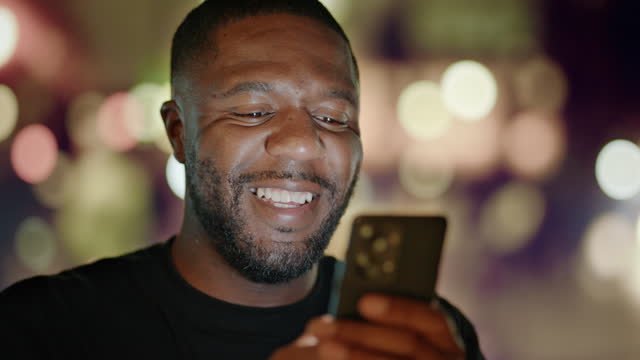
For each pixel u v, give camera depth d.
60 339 1.94
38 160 17.00
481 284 9.97
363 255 1.53
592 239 12.92
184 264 2.08
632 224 14.26
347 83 2.04
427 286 1.48
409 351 1.32
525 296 9.48
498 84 23.64
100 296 2.01
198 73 2.04
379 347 1.32
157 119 19.22
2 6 19.77
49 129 19.84
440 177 19.33
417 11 24.84
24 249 11.29
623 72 23.14
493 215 14.87
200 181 2.00
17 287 2.03
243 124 1.95
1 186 15.91
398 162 21.03
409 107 22.31
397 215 1.53
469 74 21.97
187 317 2.00
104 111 19.59
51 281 2.04
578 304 9.19
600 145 22.28
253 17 2.02
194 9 2.16
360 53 24.73
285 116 1.94
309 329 1.37
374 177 19.23
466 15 25.00
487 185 18.55
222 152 1.95
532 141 21.64
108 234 12.59
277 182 1.92
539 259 11.44
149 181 16.75
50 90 20.50
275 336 2.01
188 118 2.08
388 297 1.37
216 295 2.03
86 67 21.56
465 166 20.42
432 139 22.09
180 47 2.13
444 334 1.36
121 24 22.11
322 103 1.98
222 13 2.04
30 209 14.36
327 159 1.97
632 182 16.94
